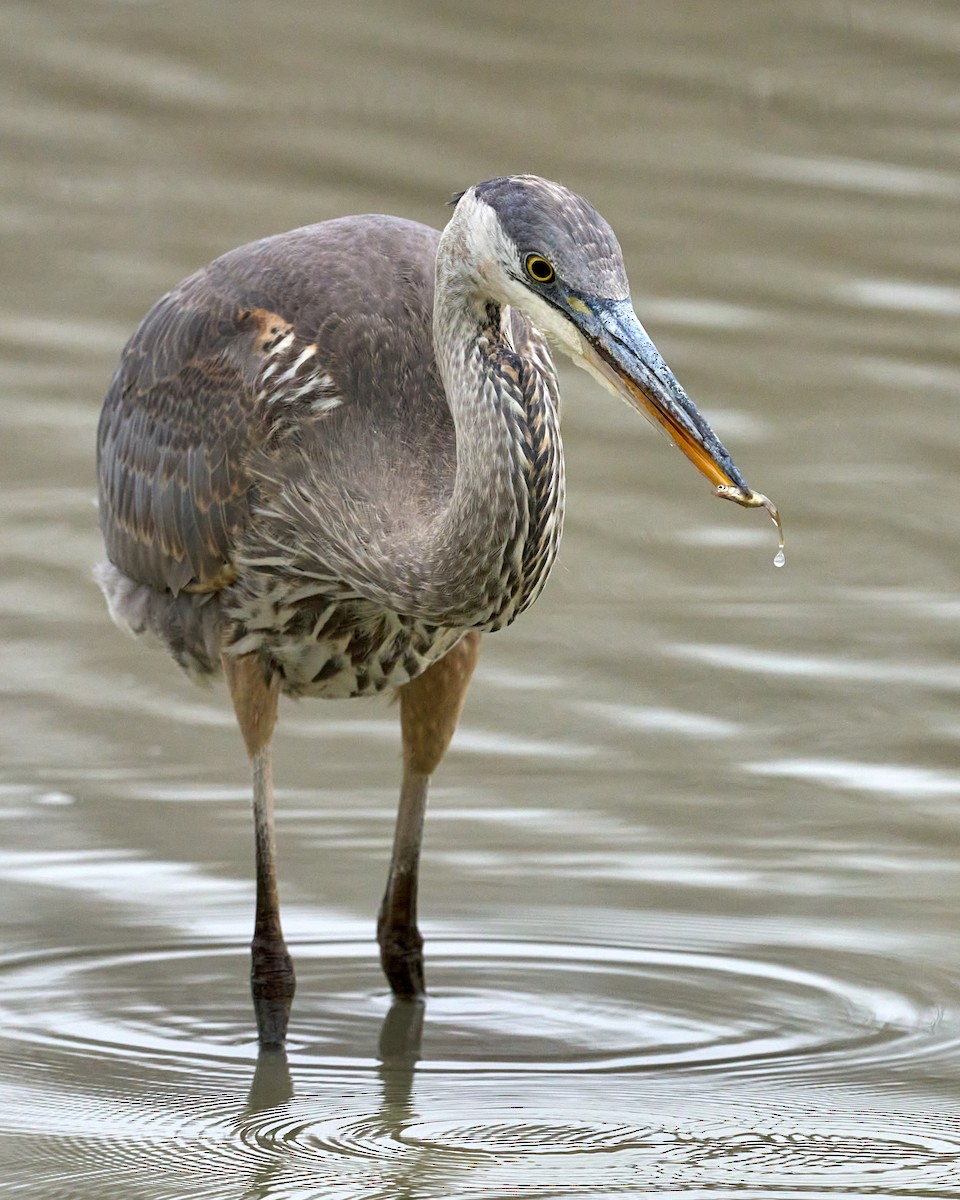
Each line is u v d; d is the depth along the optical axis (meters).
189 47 23.70
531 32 24.47
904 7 25.19
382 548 9.58
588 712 13.59
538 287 8.91
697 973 10.56
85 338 18.05
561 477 9.29
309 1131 8.91
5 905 11.15
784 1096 9.24
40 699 13.62
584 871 11.66
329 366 10.06
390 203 20.34
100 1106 9.15
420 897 11.39
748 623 14.66
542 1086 9.39
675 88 23.23
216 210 20.30
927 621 14.70
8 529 15.54
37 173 21.02
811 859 11.77
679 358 17.94
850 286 19.34
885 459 16.67
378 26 24.45
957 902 11.27
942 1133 8.85
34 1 24.56
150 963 10.66
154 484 10.80
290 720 13.68
